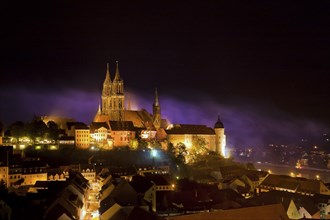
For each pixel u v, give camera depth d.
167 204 187.00
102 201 180.12
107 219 158.25
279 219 121.75
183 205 184.38
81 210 185.50
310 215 189.88
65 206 166.00
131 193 179.38
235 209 119.81
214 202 189.75
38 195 185.88
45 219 155.50
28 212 160.62
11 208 161.38
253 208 121.38
